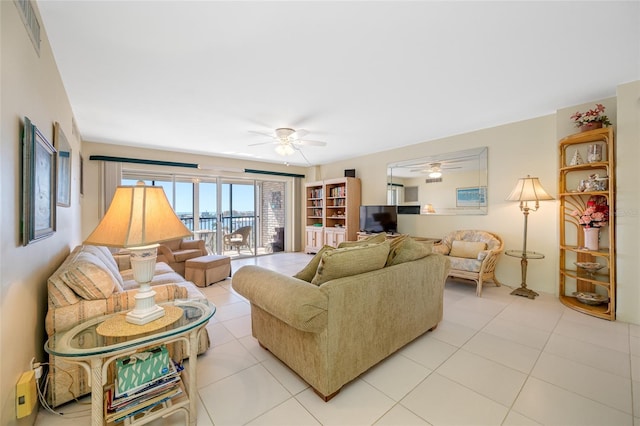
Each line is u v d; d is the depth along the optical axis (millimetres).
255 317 2260
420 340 2377
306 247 6988
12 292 1226
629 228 2660
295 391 1733
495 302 3283
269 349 2109
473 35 1892
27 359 1438
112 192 4734
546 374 1884
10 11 1194
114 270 2441
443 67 2316
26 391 1284
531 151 3637
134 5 1575
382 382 1814
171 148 5164
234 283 2088
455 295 3551
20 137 1312
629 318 2674
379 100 2984
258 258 6359
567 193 3117
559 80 2572
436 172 4660
